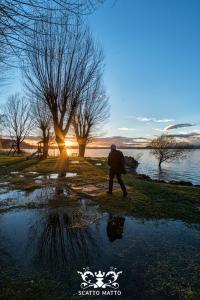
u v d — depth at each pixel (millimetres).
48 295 3846
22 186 13156
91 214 8266
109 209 8812
